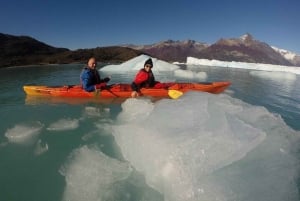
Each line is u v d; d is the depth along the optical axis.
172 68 18.30
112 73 15.56
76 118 5.82
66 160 3.89
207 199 2.74
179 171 3.08
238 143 3.50
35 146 4.37
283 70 21.88
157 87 7.73
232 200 2.71
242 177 3.04
